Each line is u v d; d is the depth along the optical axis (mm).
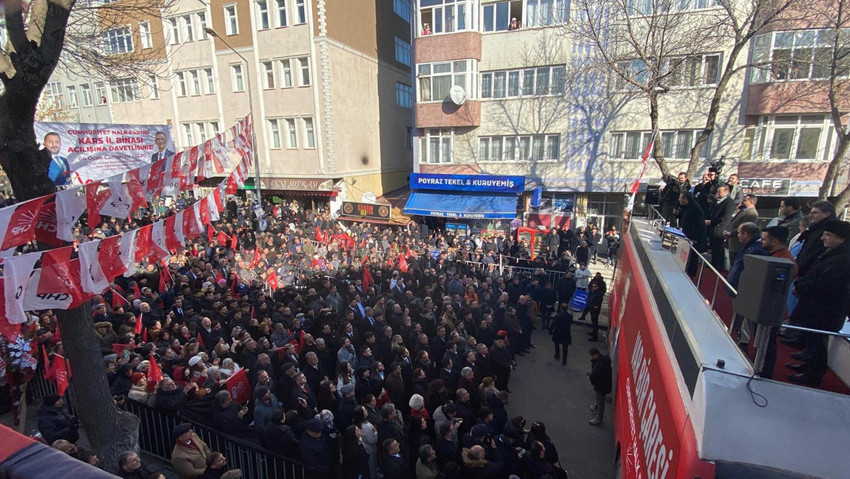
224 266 13359
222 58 23906
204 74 24766
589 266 17469
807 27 14062
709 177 8188
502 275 13516
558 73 18625
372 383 7129
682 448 2910
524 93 19406
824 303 3740
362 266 13078
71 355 5621
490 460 5746
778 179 16047
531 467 5539
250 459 5723
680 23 15461
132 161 14836
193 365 6758
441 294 11188
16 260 4059
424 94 20781
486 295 10711
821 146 15570
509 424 6051
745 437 2619
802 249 4859
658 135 12555
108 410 5914
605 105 17953
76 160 13406
